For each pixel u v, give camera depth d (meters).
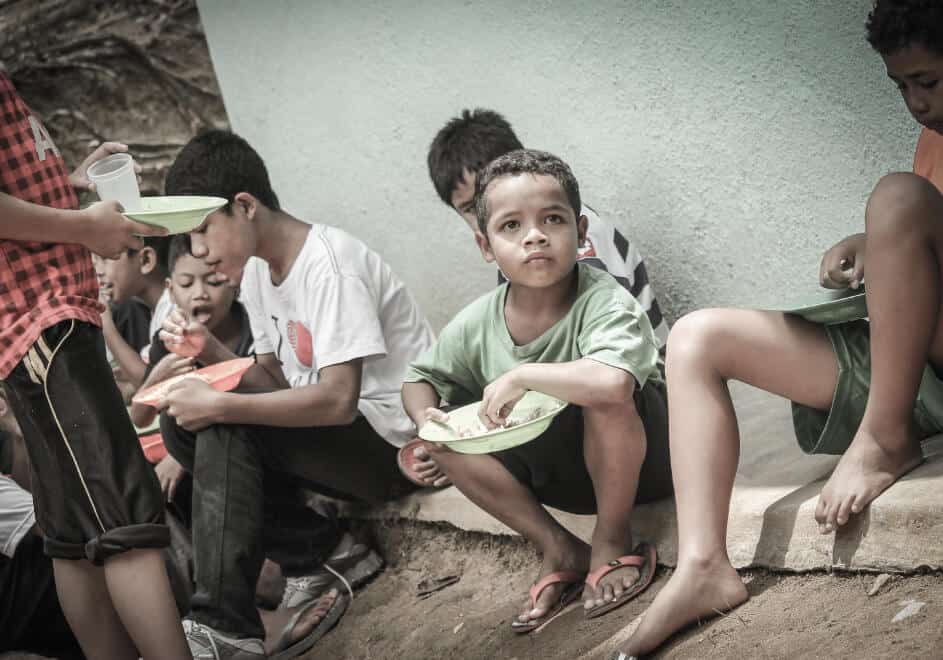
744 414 3.18
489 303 2.71
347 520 3.56
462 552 3.21
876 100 3.07
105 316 4.25
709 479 2.21
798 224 3.28
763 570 2.29
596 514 2.76
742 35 3.27
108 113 5.50
